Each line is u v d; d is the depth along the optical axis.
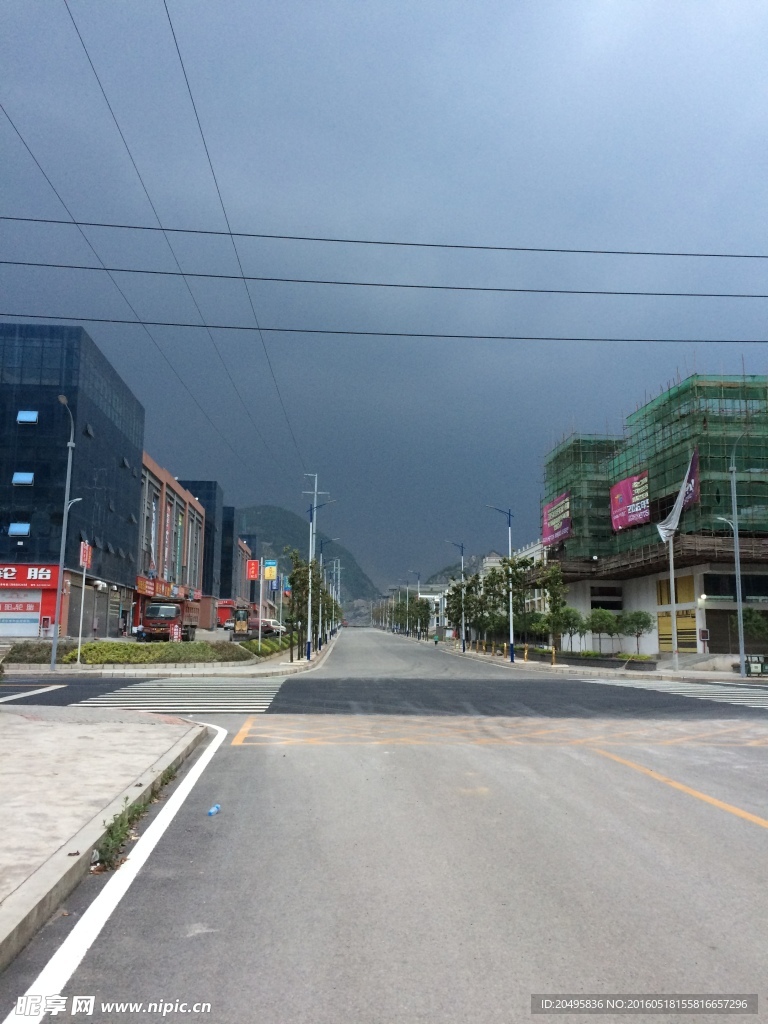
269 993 4.07
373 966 4.39
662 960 4.48
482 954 4.54
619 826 7.47
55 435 48.75
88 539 51.84
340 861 6.34
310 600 50.31
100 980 4.20
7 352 49.22
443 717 16.61
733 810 8.16
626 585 64.94
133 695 21.23
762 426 51.38
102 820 6.88
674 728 15.05
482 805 8.30
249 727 14.79
